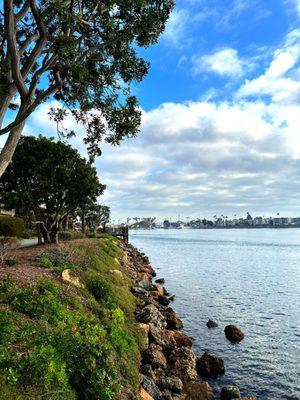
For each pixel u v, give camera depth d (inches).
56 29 430.6
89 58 462.0
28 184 1055.0
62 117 548.4
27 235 1555.1
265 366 627.8
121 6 446.3
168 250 3521.2
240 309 1034.1
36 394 259.0
